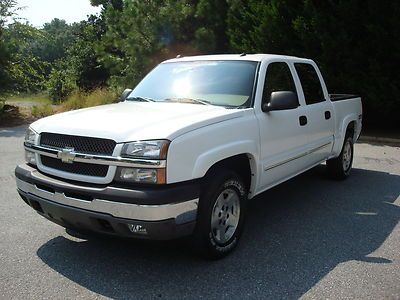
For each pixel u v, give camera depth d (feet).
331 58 37.29
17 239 14.64
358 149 33.40
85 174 11.96
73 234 15.07
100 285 11.61
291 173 17.31
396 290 11.43
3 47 52.19
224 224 13.25
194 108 14.23
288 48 40.11
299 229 15.76
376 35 35.01
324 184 22.20
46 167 12.97
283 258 13.30
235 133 13.41
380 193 20.61
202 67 16.92
